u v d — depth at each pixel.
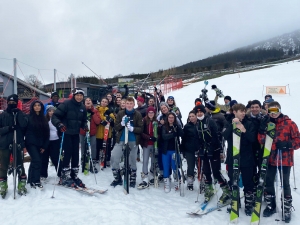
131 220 3.57
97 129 5.96
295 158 7.07
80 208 3.91
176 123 4.94
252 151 3.91
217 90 7.91
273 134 3.65
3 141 4.30
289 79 19.86
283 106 12.94
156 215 3.90
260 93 16.64
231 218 3.72
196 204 4.41
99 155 6.00
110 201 4.28
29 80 25.14
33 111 4.65
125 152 4.77
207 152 4.40
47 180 5.25
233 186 3.77
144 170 5.25
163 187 5.25
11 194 4.42
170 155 5.01
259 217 3.57
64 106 4.80
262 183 3.63
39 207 3.91
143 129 5.16
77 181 4.92
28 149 4.64
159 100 7.76
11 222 3.49
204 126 4.43
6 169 4.38
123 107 5.77
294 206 4.18
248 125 3.87
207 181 4.50
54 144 5.25
